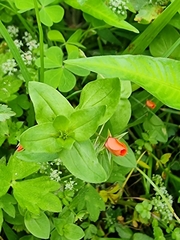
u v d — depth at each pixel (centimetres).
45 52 13
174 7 13
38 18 12
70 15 16
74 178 12
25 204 11
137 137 15
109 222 13
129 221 14
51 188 11
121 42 16
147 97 14
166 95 11
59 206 11
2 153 13
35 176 12
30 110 13
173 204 14
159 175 14
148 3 14
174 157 14
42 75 13
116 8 14
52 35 14
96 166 10
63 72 13
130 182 15
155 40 14
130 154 11
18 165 11
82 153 10
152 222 13
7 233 13
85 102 10
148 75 11
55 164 12
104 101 10
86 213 12
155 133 13
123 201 14
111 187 13
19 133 12
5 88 13
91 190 12
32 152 9
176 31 14
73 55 13
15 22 15
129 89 11
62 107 10
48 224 11
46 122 10
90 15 14
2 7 14
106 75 10
